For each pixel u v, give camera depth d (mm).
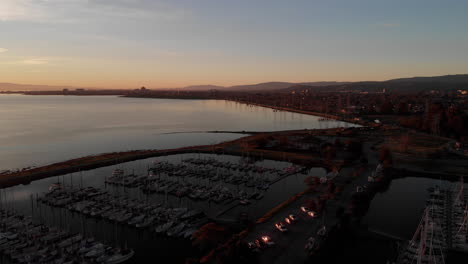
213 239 78000
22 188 125750
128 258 74125
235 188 123375
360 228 86375
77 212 100250
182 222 90500
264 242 74875
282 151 182500
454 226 86500
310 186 119875
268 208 103312
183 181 130875
